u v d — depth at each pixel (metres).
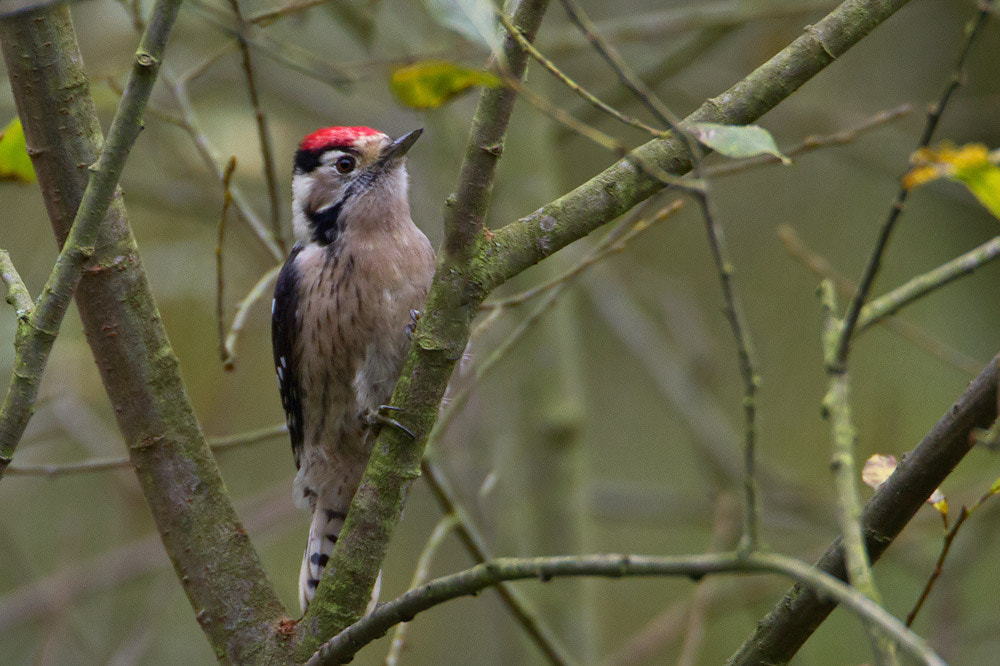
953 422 4.61
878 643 3.81
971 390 4.59
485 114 4.74
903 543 10.41
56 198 5.36
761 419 13.56
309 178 7.76
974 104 13.31
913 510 4.75
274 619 5.40
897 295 5.89
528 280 11.20
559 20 12.70
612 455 14.86
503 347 7.59
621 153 4.10
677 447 14.91
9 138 5.99
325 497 7.67
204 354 11.44
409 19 11.43
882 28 14.12
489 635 11.97
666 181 4.18
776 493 11.38
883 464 5.12
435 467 7.19
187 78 8.12
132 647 10.27
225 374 11.35
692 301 12.89
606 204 5.09
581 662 10.52
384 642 13.45
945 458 4.62
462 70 4.05
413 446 5.10
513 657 10.70
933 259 13.51
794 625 4.91
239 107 11.59
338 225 7.57
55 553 13.20
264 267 11.66
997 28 13.28
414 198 11.78
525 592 10.75
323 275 7.46
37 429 12.40
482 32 4.16
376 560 5.16
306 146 7.83
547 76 11.81
